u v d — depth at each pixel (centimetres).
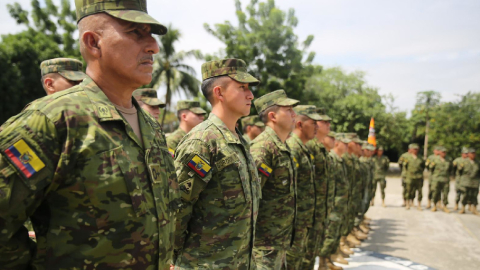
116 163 134
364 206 851
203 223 235
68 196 128
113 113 141
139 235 138
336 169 569
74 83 336
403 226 876
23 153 120
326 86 3072
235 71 261
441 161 1080
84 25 147
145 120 163
